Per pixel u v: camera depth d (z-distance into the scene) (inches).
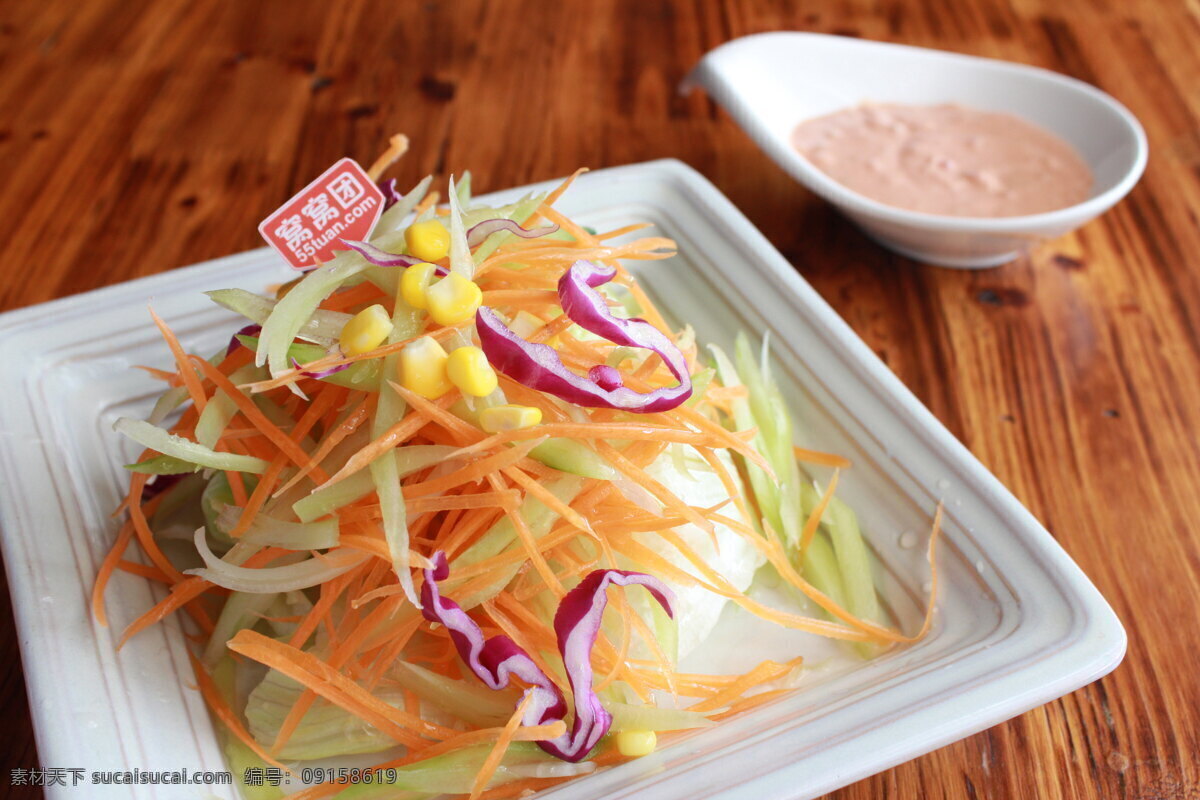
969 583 11.1
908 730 9.8
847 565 11.6
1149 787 10.9
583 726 10.1
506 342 10.1
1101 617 10.4
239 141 16.8
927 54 16.8
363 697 10.2
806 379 12.6
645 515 10.5
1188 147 17.1
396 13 19.9
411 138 16.9
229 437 10.8
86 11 19.7
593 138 17.1
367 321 10.2
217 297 10.9
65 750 9.8
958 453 11.5
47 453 11.9
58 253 15.2
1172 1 20.7
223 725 10.8
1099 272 15.4
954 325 14.7
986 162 15.8
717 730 10.4
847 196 14.5
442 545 10.3
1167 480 13.1
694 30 19.7
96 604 10.8
